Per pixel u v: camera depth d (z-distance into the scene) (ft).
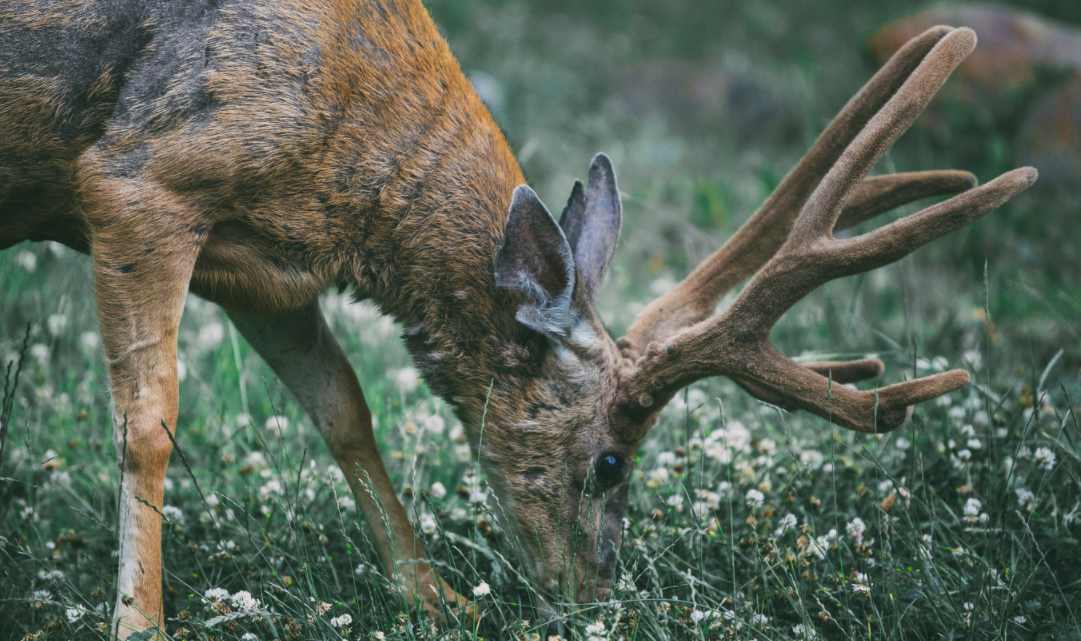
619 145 59.47
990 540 24.72
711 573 25.30
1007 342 36.81
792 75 69.56
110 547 26.45
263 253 24.03
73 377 31.50
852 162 22.93
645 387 24.02
